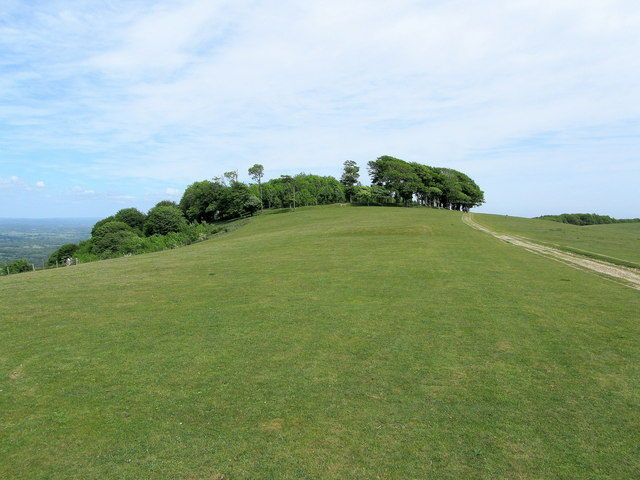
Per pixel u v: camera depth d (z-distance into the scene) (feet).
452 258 85.15
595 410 24.75
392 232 139.95
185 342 37.01
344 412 24.66
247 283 63.16
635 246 120.67
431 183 406.21
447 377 29.27
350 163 431.43
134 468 19.85
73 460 20.58
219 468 19.75
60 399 26.89
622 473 19.16
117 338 38.52
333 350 34.53
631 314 44.60
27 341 38.14
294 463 20.01
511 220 237.86
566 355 33.14
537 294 53.83
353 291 55.98
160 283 65.77
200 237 265.34
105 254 261.24
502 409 24.89
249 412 24.81
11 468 20.02
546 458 20.29
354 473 19.22
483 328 39.78
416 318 43.21
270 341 36.86
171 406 25.68
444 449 21.03
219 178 456.45
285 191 460.96
